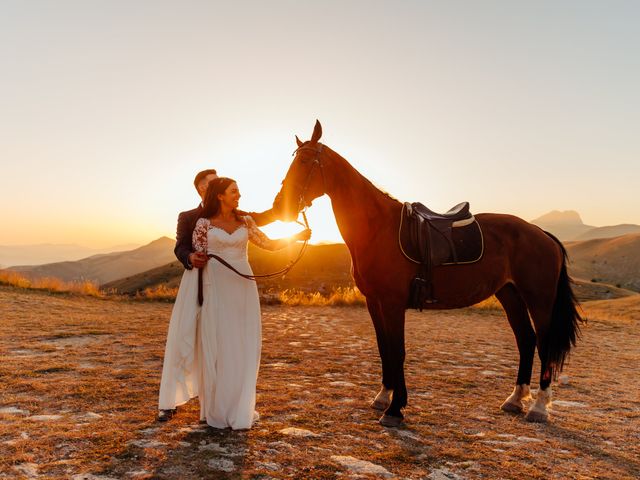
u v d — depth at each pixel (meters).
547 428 4.81
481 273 5.19
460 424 4.80
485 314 16.14
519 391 5.43
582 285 75.25
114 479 3.13
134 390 5.30
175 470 3.31
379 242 4.98
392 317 4.92
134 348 7.87
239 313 4.42
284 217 4.95
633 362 8.88
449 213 5.44
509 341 10.94
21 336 8.52
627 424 5.05
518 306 5.70
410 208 5.14
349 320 13.89
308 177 4.92
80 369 6.20
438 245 5.02
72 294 17.27
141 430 4.08
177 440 3.88
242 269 4.48
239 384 4.28
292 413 4.80
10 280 17.53
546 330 5.29
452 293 5.14
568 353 5.24
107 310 13.96
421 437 4.35
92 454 3.51
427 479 3.43
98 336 8.97
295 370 6.97
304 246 5.08
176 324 4.43
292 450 3.79
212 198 4.41
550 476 3.61
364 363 7.68
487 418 5.06
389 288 4.95
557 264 5.39
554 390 6.51
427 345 9.90
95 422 4.23
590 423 5.03
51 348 7.53
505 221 5.55
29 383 5.38
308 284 47.59
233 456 3.60
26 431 3.90
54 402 4.79
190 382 4.50
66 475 3.14
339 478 3.34
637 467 3.89
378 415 4.93
